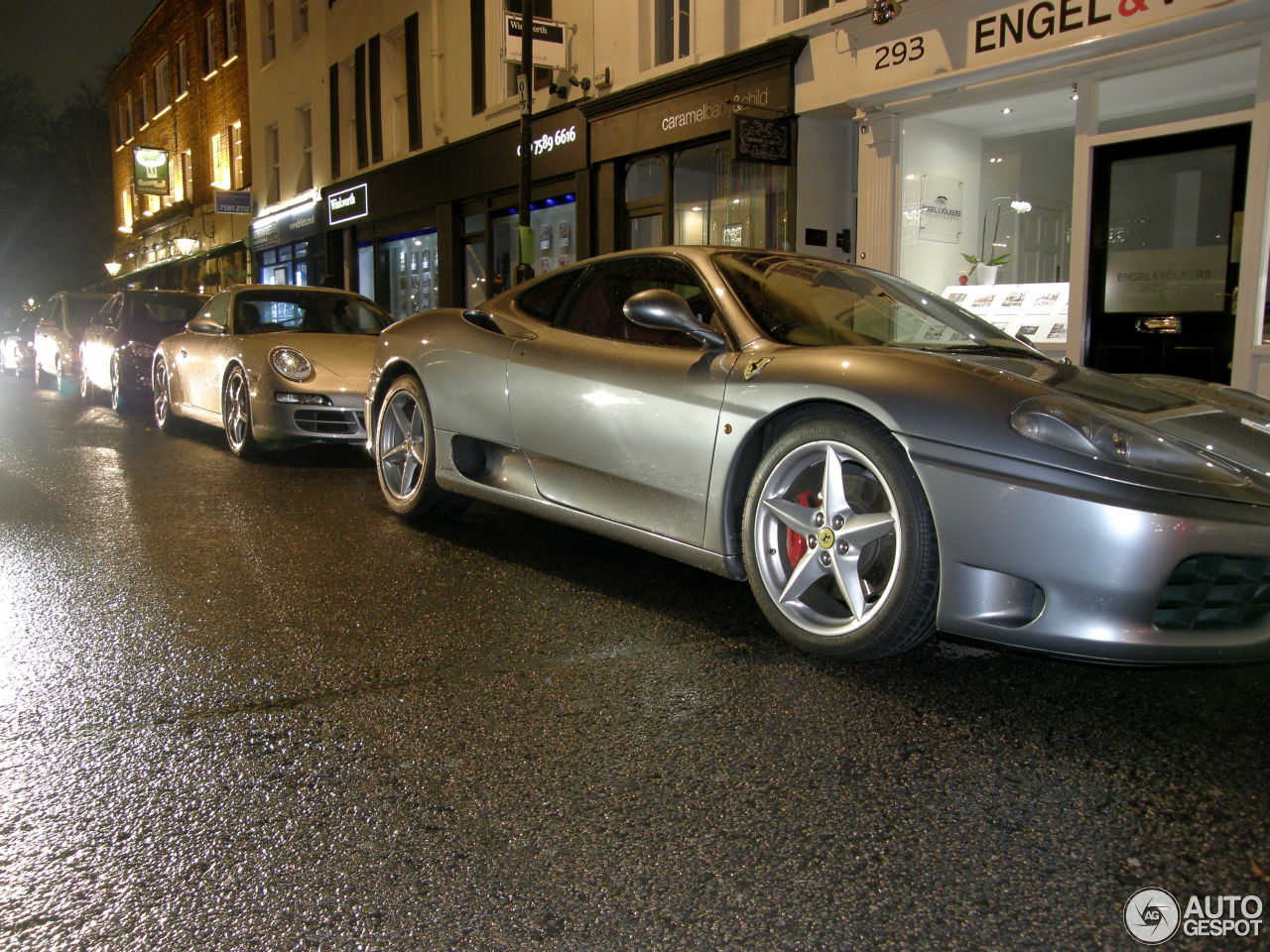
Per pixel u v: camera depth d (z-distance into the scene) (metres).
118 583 3.84
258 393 6.75
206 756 2.35
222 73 25.38
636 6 11.52
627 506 3.59
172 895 1.80
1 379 18.69
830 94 9.15
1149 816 2.08
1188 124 6.80
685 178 11.38
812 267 3.96
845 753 2.38
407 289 18.44
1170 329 7.07
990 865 1.89
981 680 2.87
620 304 3.91
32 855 1.92
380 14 17.84
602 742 2.43
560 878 1.86
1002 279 8.74
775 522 3.11
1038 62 7.38
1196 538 2.40
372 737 2.46
